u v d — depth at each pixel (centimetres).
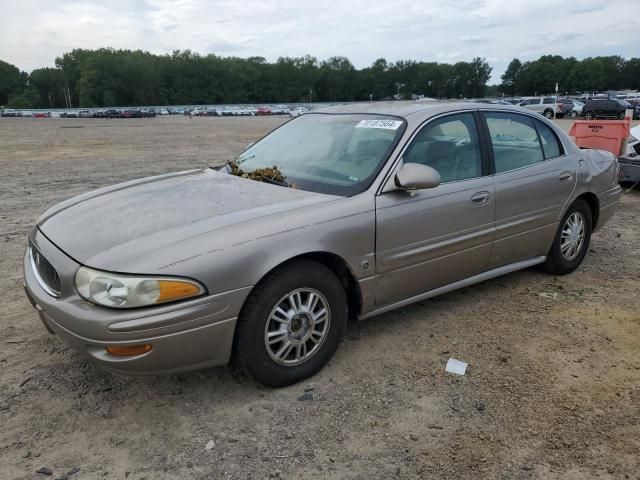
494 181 408
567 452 264
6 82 13400
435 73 13962
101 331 261
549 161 461
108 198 359
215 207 321
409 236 354
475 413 294
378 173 351
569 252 493
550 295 453
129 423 286
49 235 318
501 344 370
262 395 311
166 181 393
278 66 14112
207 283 272
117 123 5053
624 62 12838
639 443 270
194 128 3772
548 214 454
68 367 339
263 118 6688
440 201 370
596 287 472
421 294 383
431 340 376
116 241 287
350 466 255
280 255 293
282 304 305
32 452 264
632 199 856
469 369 338
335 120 424
